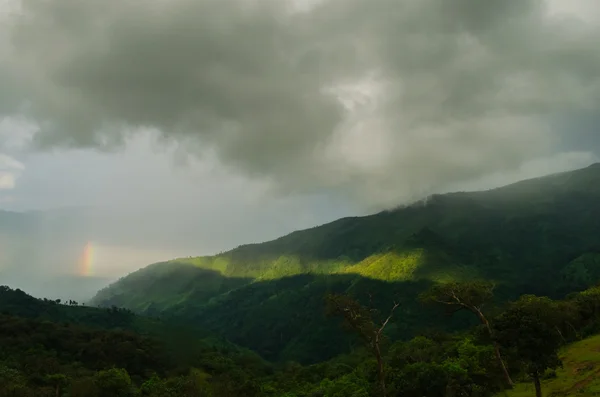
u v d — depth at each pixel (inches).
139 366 4343.0
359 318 1776.6
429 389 1678.2
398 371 1980.8
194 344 5187.0
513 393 1497.3
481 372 1761.8
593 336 2101.4
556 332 1033.5
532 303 1087.0
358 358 4101.9
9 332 5022.1
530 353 1014.4
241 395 2635.3
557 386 1409.9
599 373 1430.9
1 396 2453.2
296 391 3056.1
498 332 1074.1
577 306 2436.0
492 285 2069.4
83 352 4628.4
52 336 4992.6
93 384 2738.7
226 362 4781.0
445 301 2039.9
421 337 3085.6
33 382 3257.9
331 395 2234.3
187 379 2640.3
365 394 1913.1
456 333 3720.5
